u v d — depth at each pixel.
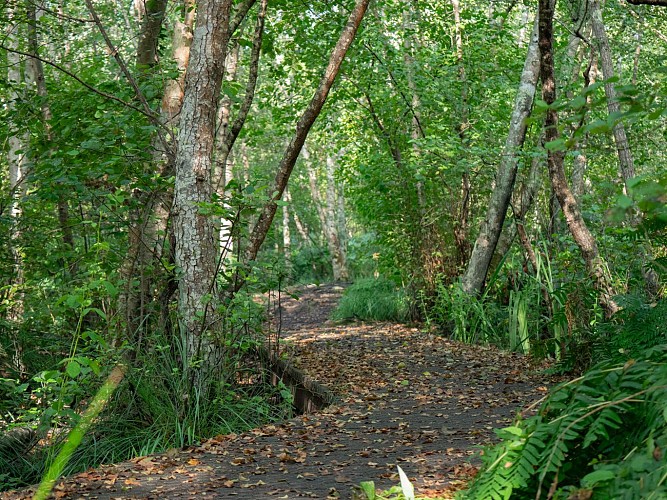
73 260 9.24
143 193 8.99
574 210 8.79
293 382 9.14
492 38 16.48
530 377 8.84
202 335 7.28
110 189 8.66
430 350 11.73
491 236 14.03
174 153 8.66
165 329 8.00
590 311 9.02
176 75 9.25
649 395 2.71
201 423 6.68
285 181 9.33
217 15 7.70
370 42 15.84
